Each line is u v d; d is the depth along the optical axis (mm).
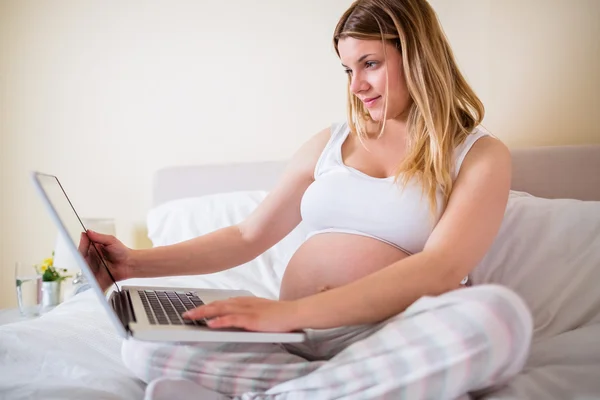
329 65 2295
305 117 2344
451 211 1087
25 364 1060
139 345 957
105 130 2652
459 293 845
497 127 2008
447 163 1172
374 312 952
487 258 1449
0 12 2762
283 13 2354
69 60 2691
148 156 2594
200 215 2070
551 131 1941
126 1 2604
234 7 2434
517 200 1565
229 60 2453
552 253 1394
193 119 2521
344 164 1286
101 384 947
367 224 1181
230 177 2361
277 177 2285
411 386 820
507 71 1985
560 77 1920
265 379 928
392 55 1218
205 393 876
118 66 2625
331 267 1157
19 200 2771
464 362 803
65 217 1013
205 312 901
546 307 1297
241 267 1806
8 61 2764
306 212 1264
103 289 1148
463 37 2041
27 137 2752
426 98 1190
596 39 1867
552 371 953
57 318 1301
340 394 848
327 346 1005
